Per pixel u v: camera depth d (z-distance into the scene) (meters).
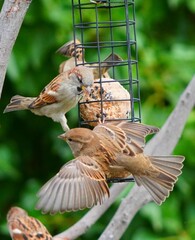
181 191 14.04
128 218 10.36
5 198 14.66
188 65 14.26
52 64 14.17
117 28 13.95
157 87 14.05
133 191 10.44
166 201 13.87
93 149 9.11
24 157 15.06
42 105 10.80
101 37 13.94
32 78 14.19
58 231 14.13
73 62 11.61
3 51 8.54
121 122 9.60
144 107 13.91
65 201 8.09
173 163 9.27
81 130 9.27
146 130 9.48
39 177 15.11
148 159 9.26
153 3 14.61
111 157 9.12
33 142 15.11
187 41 15.11
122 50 13.97
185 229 13.95
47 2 13.84
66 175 8.41
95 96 10.77
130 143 9.29
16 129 15.04
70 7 13.95
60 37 13.96
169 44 14.93
